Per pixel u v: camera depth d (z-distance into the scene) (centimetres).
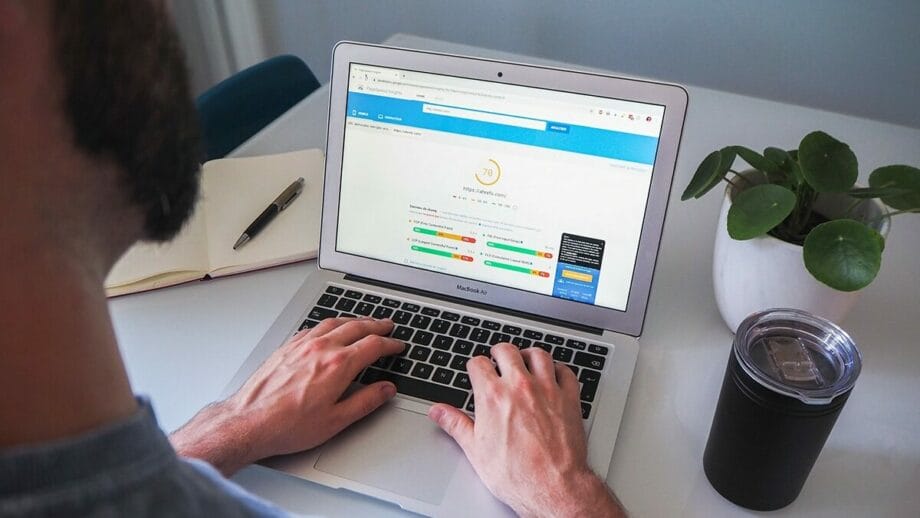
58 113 28
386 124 83
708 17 163
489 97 79
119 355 32
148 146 33
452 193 82
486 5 182
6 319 27
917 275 88
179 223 39
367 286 86
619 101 75
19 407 27
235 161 106
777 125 117
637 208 76
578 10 173
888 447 68
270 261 90
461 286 84
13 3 26
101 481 28
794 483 61
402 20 194
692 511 63
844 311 74
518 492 61
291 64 136
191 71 36
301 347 74
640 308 78
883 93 159
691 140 113
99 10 29
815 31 156
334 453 67
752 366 56
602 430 69
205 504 32
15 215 27
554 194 79
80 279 30
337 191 86
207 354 79
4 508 25
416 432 69
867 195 71
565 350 77
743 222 70
